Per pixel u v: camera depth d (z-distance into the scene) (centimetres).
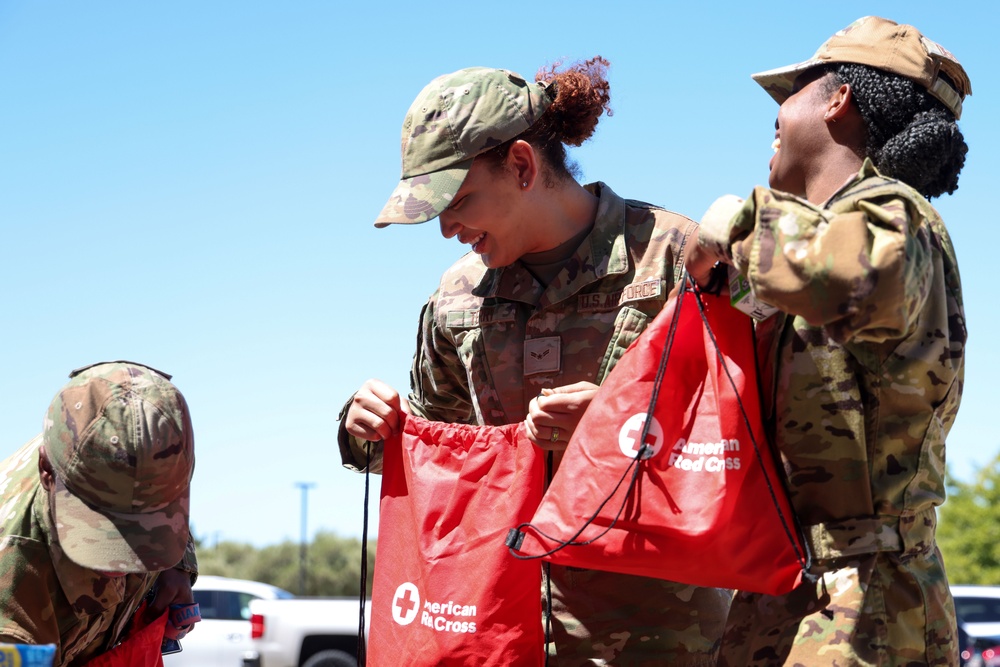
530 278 285
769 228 192
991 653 1419
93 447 249
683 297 221
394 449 274
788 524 210
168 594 291
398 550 266
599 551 219
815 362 210
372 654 262
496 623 248
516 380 282
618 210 280
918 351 203
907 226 189
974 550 3206
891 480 205
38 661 183
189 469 262
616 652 263
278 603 1180
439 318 298
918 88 225
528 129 273
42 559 251
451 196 262
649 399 220
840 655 197
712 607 269
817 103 231
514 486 254
